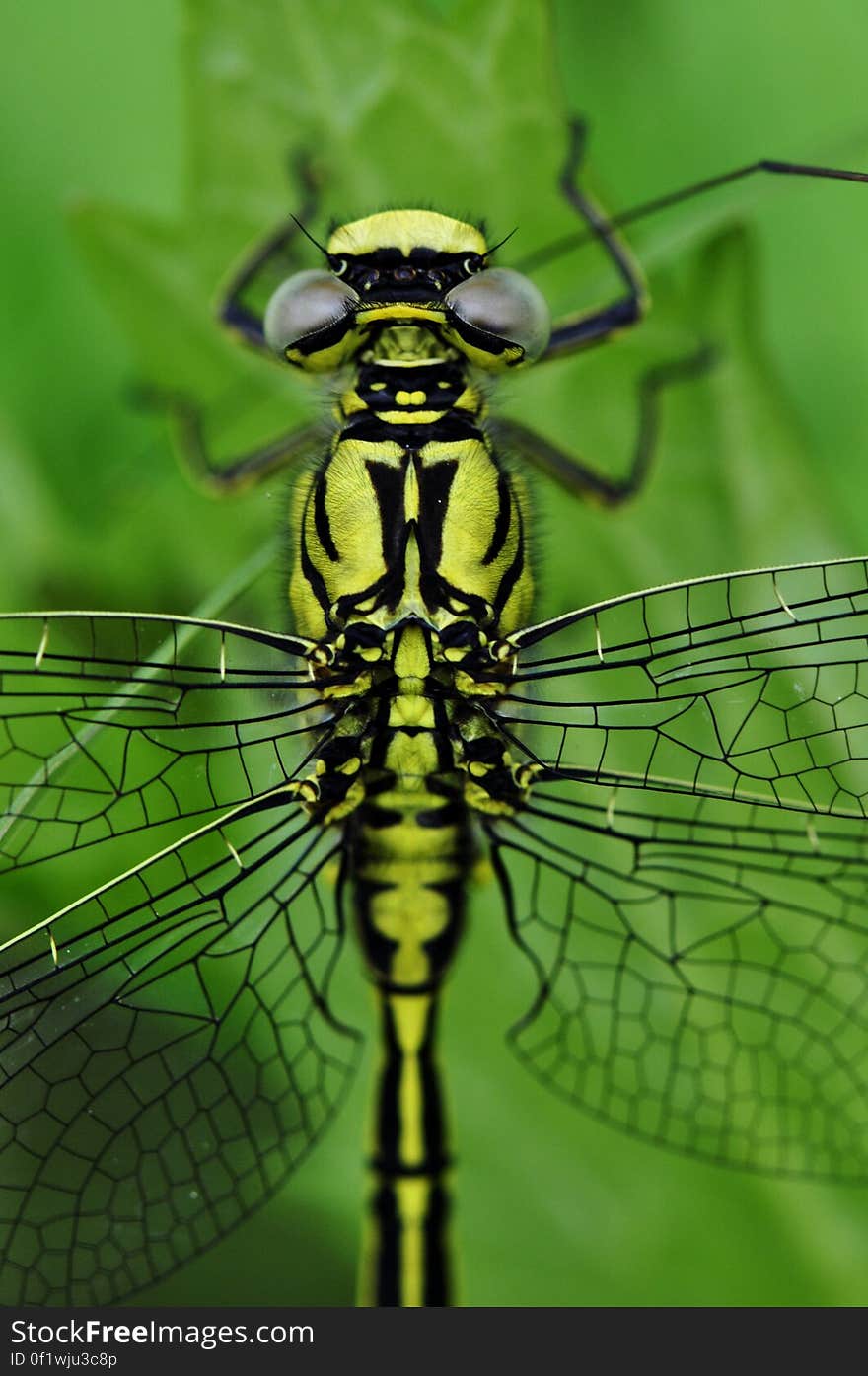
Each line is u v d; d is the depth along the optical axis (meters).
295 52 0.17
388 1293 0.17
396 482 0.16
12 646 0.16
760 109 0.18
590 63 0.18
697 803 0.16
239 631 0.16
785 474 0.18
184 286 0.18
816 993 0.16
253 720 0.16
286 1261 0.18
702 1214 0.17
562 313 0.17
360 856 0.16
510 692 0.16
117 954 0.16
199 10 0.17
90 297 0.18
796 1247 0.17
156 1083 0.16
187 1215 0.16
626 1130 0.17
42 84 0.18
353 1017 0.17
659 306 0.17
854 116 0.18
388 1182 0.17
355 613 0.16
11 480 0.18
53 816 0.16
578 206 0.17
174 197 0.18
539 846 0.16
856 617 0.16
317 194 0.17
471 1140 0.17
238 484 0.17
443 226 0.17
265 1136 0.16
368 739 0.16
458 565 0.16
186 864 0.16
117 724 0.16
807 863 0.16
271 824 0.16
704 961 0.16
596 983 0.17
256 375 0.18
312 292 0.16
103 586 0.18
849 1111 0.16
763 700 0.16
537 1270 0.17
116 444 0.18
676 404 0.18
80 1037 0.16
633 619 0.16
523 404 0.18
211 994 0.16
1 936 0.16
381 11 0.17
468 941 0.17
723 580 0.16
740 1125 0.17
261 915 0.16
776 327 0.18
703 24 0.18
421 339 0.16
